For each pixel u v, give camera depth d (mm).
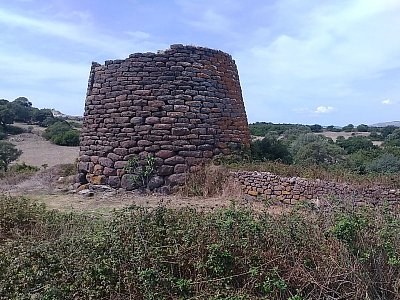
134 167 12641
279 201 10242
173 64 13023
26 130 52719
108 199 11789
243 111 14938
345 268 5102
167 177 12516
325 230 5535
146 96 12875
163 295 5105
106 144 13195
